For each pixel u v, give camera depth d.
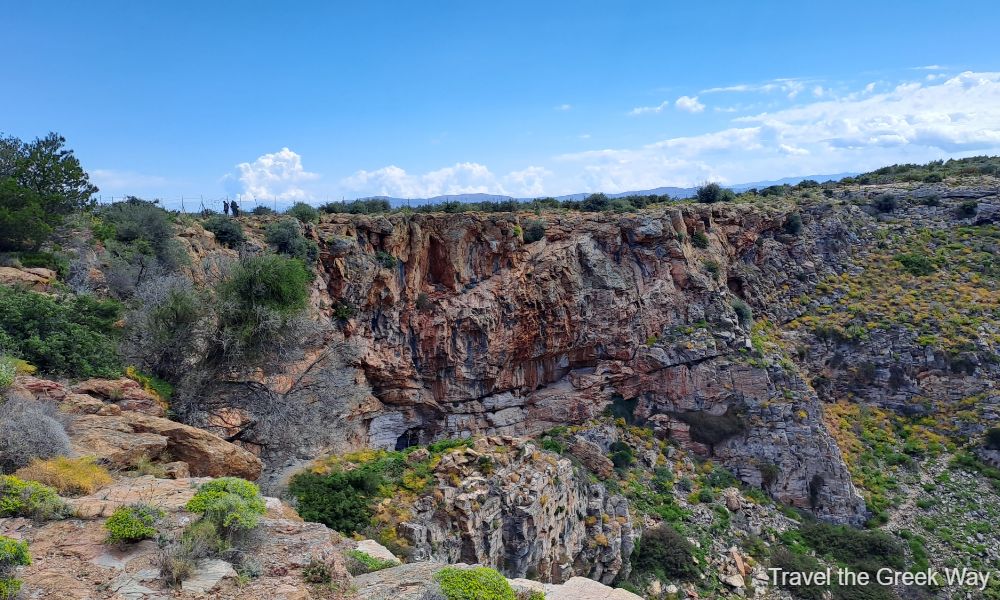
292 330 27.66
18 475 12.62
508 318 49.28
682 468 48.41
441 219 49.03
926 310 62.19
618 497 38.28
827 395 58.12
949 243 72.06
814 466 48.44
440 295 48.44
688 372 52.69
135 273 28.92
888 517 46.28
